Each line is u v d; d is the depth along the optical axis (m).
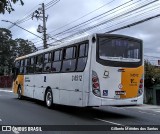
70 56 15.06
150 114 15.85
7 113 15.19
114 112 16.33
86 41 13.70
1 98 25.02
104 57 13.37
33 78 20.30
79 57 14.14
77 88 14.03
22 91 22.78
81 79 13.75
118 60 13.61
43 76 18.45
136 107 20.19
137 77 14.00
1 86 60.62
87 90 13.21
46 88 17.78
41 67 18.95
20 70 23.52
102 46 13.41
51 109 17.02
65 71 15.41
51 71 17.27
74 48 14.73
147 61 29.28
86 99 13.23
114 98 13.39
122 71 13.64
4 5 6.73
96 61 13.23
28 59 21.72
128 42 14.00
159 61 32.97
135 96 13.87
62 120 13.06
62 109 17.08
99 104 13.12
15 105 19.06
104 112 16.12
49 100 17.31
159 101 27.55
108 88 13.32
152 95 27.88
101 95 13.20
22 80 22.81
